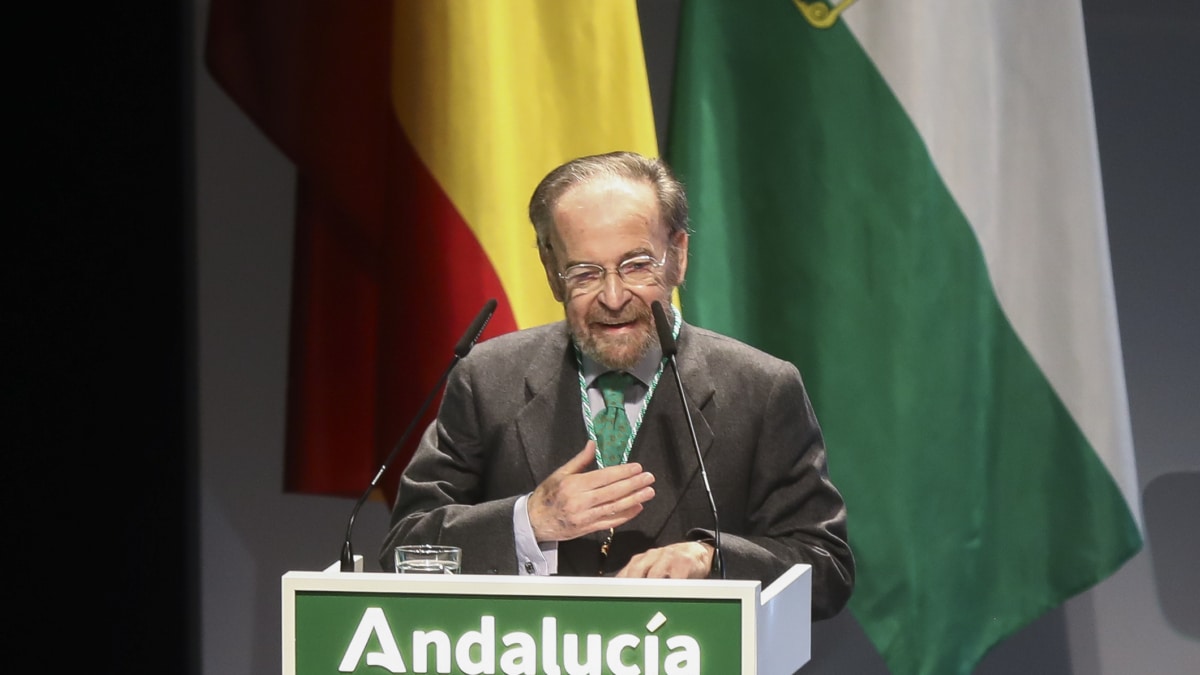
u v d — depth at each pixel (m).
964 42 10.54
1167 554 12.42
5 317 11.04
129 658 11.62
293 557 12.19
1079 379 10.64
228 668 12.11
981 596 10.70
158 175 11.60
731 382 7.48
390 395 10.12
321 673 5.16
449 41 9.95
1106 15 12.32
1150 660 12.48
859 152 10.48
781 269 10.58
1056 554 10.72
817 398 10.50
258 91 11.02
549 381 7.57
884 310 10.43
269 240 12.05
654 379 7.46
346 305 11.41
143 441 11.63
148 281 11.59
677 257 7.39
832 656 12.27
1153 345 12.38
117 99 11.40
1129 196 12.34
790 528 7.28
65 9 11.16
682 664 4.99
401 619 5.14
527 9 10.29
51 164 11.17
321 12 11.01
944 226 10.50
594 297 7.05
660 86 12.12
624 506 6.30
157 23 11.50
